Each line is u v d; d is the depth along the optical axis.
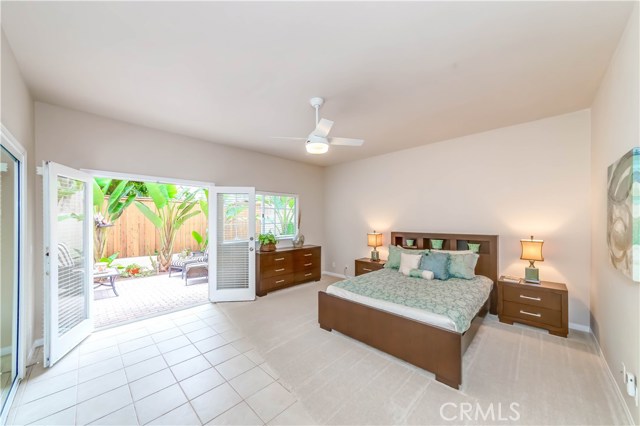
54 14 1.62
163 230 6.55
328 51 2.01
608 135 2.26
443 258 3.61
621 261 1.81
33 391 2.10
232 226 4.44
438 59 2.10
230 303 4.22
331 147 4.73
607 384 2.12
